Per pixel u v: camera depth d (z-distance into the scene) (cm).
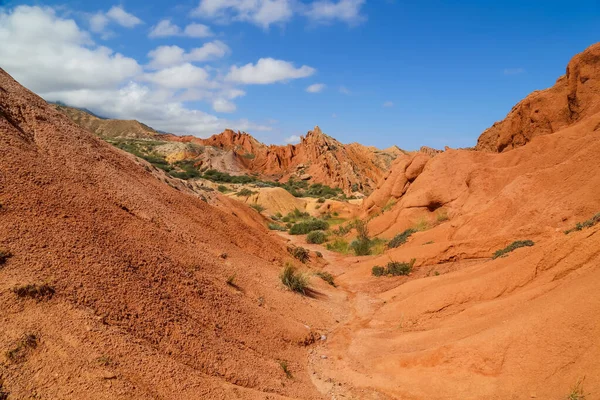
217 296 862
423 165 2942
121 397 443
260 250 1542
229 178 7831
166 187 1440
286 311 1052
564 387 543
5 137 802
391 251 2028
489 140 3228
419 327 988
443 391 669
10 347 429
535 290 814
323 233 3191
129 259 728
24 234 596
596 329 567
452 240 1720
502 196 1680
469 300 997
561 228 1320
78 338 489
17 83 1095
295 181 8238
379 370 800
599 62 2073
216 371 626
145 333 593
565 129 2000
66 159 936
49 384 416
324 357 891
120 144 10144
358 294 1441
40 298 511
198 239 1178
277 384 685
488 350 679
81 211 759
